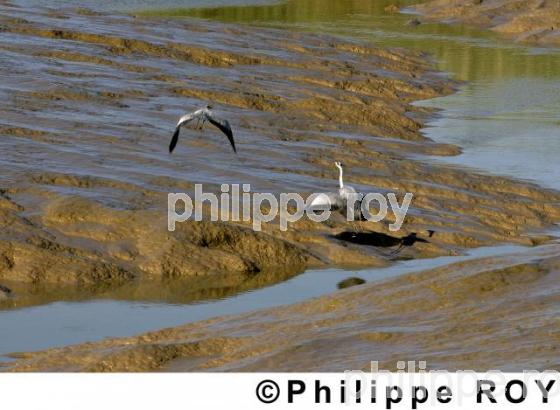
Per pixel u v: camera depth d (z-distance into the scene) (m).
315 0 103.19
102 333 23.52
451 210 34.62
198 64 59.59
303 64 63.47
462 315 20.83
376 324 20.80
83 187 31.58
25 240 27.95
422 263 29.84
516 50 76.75
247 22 86.44
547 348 18.39
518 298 21.44
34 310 25.17
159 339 21.84
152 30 66.06
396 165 38.97
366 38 80.81
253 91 53.38
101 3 89.81
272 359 19.06
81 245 28.28
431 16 92.75
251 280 27.95
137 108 44.84
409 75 65.75
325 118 49.78
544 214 35.47
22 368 20.47
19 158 33.66
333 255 29.84
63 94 45.16
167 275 27.86
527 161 42.84
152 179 33.00
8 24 60.56
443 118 53.19
